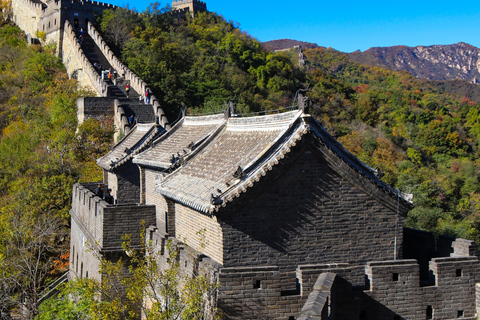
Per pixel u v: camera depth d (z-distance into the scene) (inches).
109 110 2861.7
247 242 832.3
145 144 1518.2
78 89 3444.9
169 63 4173.2
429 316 827.4
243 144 983.6
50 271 1701.5
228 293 729.6
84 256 1362.0
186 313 746.8
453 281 837.2
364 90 5693.9
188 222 994.1
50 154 2341.3
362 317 797.9
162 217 1226.0
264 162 849.5
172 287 814.5
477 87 7559.1
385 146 3575.3
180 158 1130.0
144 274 839.7
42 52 4200.3
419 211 1859.0
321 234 863.7
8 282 1398.9
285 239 847.7
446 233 1780.3
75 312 960.3
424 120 4466.0
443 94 6904.5
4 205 1984.5
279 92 4466.0
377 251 889.5
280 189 843.4
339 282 781.3
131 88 3282.5
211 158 1040.2
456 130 4163.4
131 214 1098.7
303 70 5403.5
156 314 783.7
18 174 2356.1
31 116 3233.3
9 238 1544.0
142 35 4503.0
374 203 887.1
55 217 1776.6
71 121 2763.3
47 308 1007.0
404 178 2493.8
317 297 686.5
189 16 5767.7
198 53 4687.5
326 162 857.5
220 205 800.9
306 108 865.5
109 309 845.8
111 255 1075.9
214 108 3341.5
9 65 4101.9
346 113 4392.2
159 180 1101.1
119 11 4697.3
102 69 3713.1
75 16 4328.3
